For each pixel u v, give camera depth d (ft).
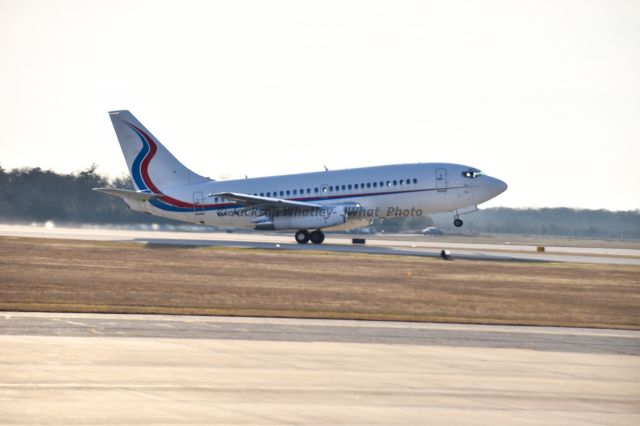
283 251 474.08
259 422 111.86
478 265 431.84
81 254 410.93
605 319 259.19
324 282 324.39
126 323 200.13
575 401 135.33
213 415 113.91
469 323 232.32
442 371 153.17
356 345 180.34
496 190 531.09
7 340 166.09
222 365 148.36
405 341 190.29
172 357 153.99
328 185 544.21
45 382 128.26
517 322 239.50
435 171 531.91
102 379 132.05
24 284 276.00
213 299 260.62
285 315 231.09
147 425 107.76
